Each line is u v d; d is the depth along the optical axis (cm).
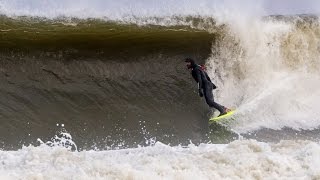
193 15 4694
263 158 2800
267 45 4644
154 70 4400
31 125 3928
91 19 4553
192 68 4238
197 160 2808
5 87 4038
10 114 3938
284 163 2756
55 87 4125
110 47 4378
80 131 3953
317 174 2550
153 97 4297
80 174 2467
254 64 4597
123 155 2950
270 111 4331
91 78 4234
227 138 4031
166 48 4503
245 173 2645
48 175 2462
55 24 4441
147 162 2748
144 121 4153
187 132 4091
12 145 3716
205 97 4178
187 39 4556
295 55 4694
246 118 4219
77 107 4094
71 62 4250
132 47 4434
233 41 4616
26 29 4341
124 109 4184
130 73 4338
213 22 4659
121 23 4569
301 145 3156
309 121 4356
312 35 4744
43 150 2905
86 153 2997
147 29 4547
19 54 4172
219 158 2816
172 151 3028
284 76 4600
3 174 2455
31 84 4097
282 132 4172
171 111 4247
